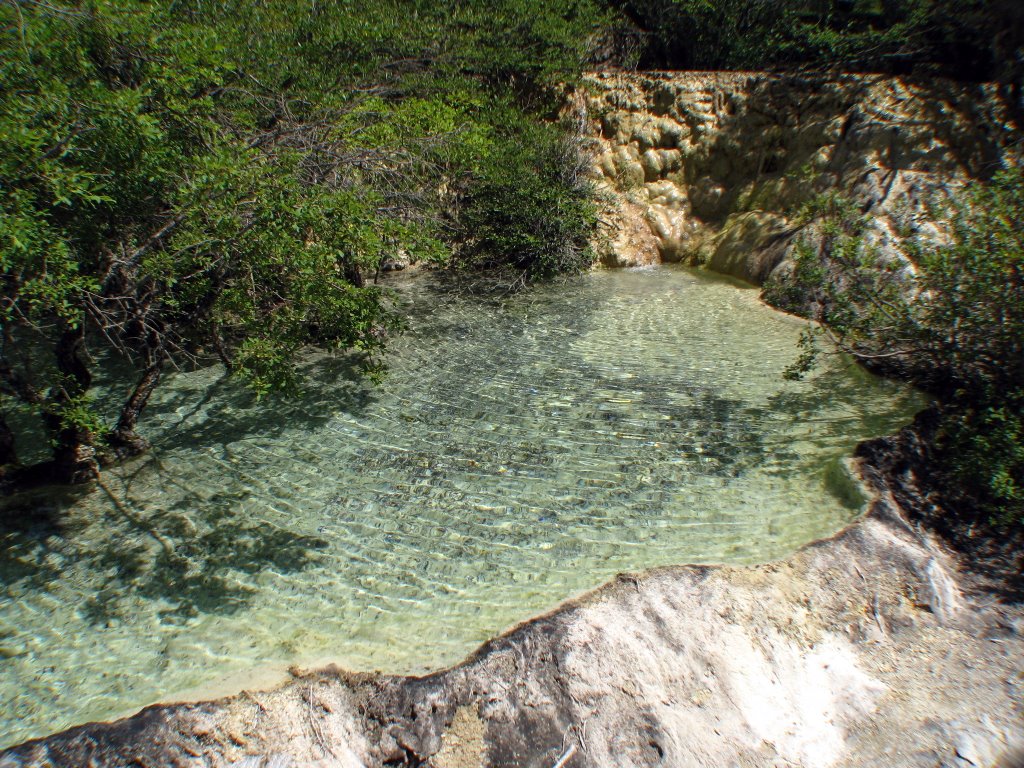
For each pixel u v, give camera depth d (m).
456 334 9.46
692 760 4.20
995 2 10.95
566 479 6.43
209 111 6.86
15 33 5.95
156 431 7.11
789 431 7.06
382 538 5.74
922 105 10.91
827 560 5.26
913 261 8.88
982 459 6.04
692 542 5.61
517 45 13.05
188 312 6.86
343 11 10.95
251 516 5.99
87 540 5.72
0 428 6.23
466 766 4.01
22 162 5.04
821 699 4.61
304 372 8.27
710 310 10.31
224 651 4.69
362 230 6.22
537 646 4.46
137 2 7.46
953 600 5.25
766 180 12.11
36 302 5.18
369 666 4.52
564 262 11.73
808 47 12.83
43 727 4.21
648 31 14.65
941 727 4.46
